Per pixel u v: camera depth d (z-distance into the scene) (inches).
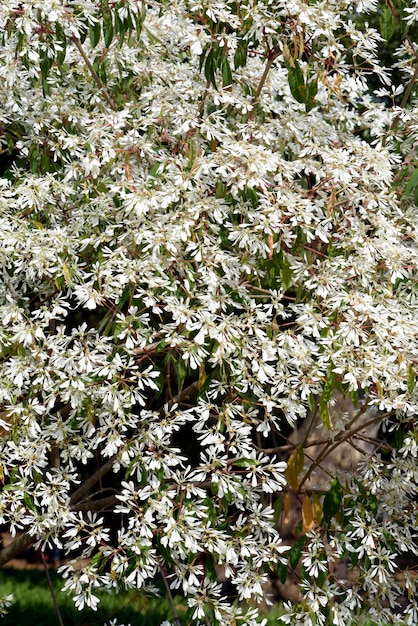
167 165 117.2
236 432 112.7
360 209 118.7
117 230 123.3
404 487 127.0
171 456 111.1
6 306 116.6
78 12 122.3
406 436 123.7
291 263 119.3
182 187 112.5
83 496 161.8
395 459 127.6
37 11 114.5
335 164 117.0
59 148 131.9
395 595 130.2
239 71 135.7
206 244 113.7
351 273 116.9
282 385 113.3
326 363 114.5
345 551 127.7
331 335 114.0
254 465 111.6
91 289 112.0
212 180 118.6
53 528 118.3
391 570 123.5
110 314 122.3
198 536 108.8
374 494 127.8
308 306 115.5
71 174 123.4
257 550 117.0
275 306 116.6
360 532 122.2
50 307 119.0
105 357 112.7
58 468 122.0
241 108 130.9
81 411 118.3
